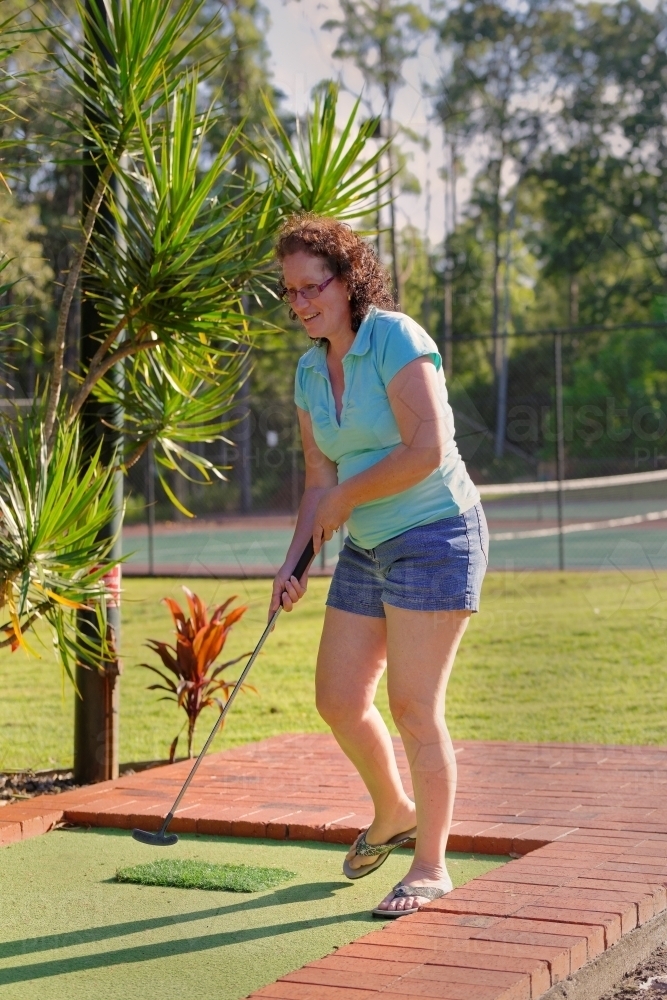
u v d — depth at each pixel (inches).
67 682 260.2
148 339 174.4
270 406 564.1
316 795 156.9
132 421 204.4
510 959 91.0
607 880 112.0
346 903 114.4
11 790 178.4
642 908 106.0
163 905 115.0
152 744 212.5
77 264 165.6
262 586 458.0
